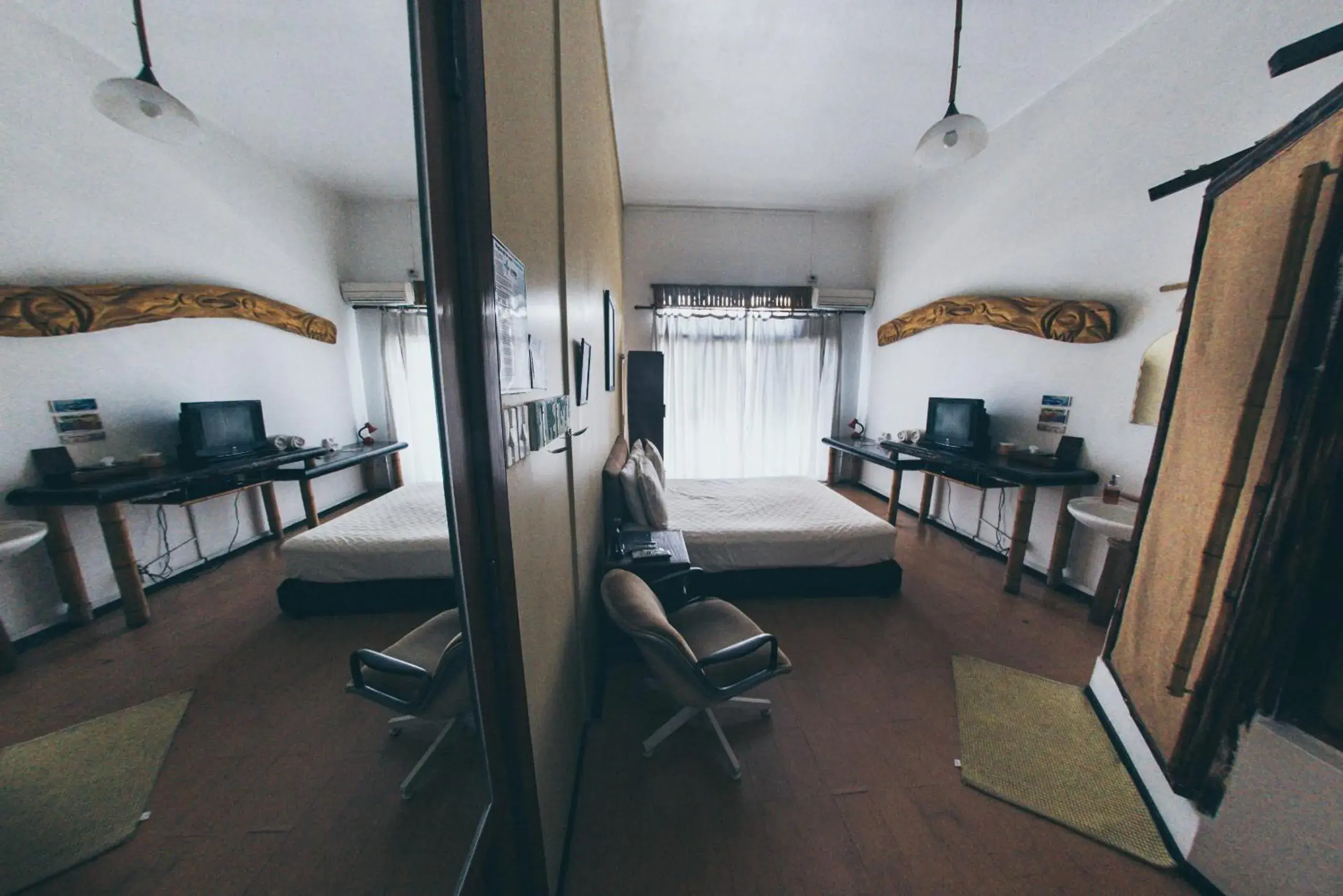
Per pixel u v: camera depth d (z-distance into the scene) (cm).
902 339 423
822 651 215
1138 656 150
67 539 36
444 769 59
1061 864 120
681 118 295
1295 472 94
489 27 63
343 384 59
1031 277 292
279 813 45
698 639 168
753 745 160
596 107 204
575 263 145
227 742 44
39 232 32
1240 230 125
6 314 31
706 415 484
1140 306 231
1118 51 232
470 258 54
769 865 120
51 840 33
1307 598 95
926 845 125
